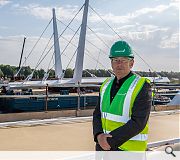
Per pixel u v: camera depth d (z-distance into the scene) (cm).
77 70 2825
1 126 800
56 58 3691
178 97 1384
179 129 832
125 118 251
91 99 2145
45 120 890
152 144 590
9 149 572
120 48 254
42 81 2770
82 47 2886
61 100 2030
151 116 1095
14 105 1920
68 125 868
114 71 263
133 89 248
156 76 2733
